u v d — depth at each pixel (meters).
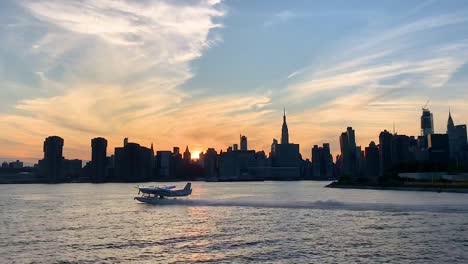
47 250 67.12
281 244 70.06
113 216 117.88
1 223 103.94
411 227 86.56
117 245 70.94
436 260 57.91
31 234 84.25
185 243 72.12
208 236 78.88
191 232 83.94
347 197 196.75
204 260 59.03
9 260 60.25
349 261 57.69
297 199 185.38
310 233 80.62
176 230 86.94
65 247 69.50
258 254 62.47
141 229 89.25
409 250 64.31
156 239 76.38
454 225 88.81
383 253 62.41
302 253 62.84
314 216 107.81
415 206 125.62
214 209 132.00
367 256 60.56
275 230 85.06
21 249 68.19
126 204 167.50
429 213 110.81
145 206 151.38
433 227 86.25
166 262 58.22
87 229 90.81
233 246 68.88
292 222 96.69
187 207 140.88
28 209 148.88
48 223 102.94
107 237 79.25
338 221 97.38
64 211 138.62
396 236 76.31
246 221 99.94
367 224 91.75
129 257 61.56
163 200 161.88
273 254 62.34
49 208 152.75
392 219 99.44
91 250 66.81
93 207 154.00
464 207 122.12
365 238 74.62
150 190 168.38
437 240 72.06
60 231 88.19
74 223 101.88
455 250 64.06
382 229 84.44
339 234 79.06
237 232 83.12
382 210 118.56
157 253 64.12
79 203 179.12
